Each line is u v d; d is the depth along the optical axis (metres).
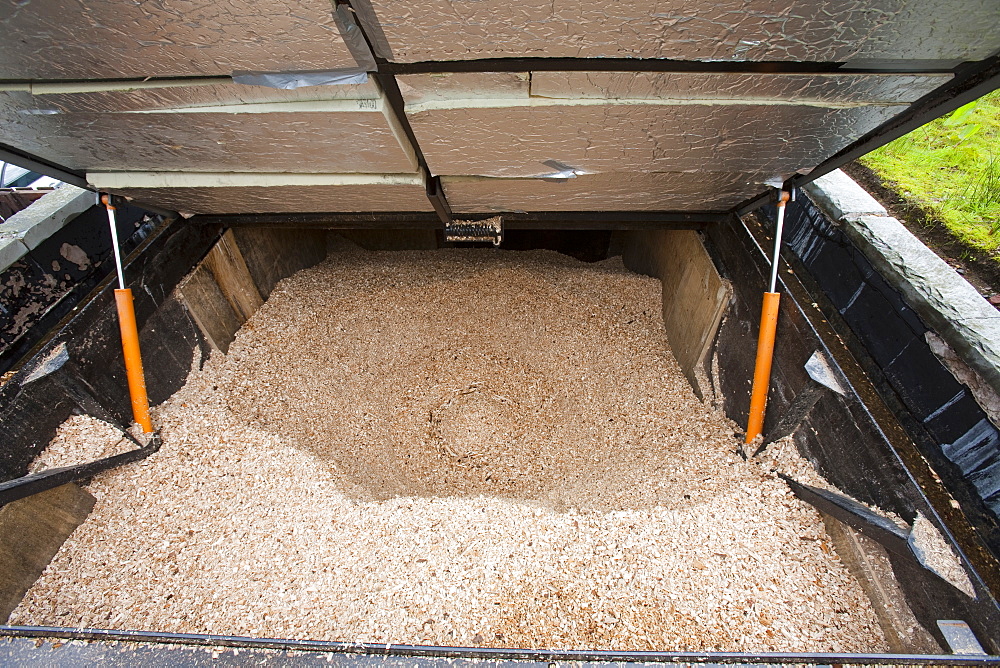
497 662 1.06
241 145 1.47
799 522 1.70
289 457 2.08
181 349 2.21
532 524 1.81
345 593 1.56
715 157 1.48
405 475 2.35
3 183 2.99
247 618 1.52
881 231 1.73
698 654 1.07
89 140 1.44
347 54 1.08
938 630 1.23
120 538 1.76
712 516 1.76
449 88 1.21
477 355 2.81
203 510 1.85
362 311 2.86
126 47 1.07
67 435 1.83
